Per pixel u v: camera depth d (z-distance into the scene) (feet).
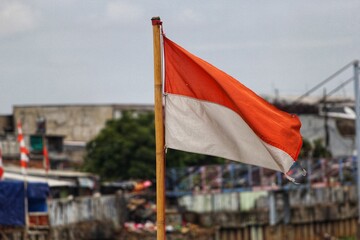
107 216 210.79
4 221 172.86
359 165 185.88
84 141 348.38
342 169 298.76
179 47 57.47
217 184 247.91
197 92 57.31
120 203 217.77
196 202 239.30
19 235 173.27
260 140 56.80
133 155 249.75
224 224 242.17
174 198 241.55
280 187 261.85
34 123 357.00
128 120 260.01
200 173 245.04
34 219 177.47
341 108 372.58
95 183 231.30
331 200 287.69
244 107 56.59
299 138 57.41
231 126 57.11
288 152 56.80
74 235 193.26
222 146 57.31
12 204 173.37
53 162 278.05
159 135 56.59
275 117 57.21
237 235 245.24
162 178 56.70
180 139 57.26
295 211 267.39
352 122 361.30
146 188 239.09
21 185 174.09
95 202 206.69
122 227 214.07
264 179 259.80
